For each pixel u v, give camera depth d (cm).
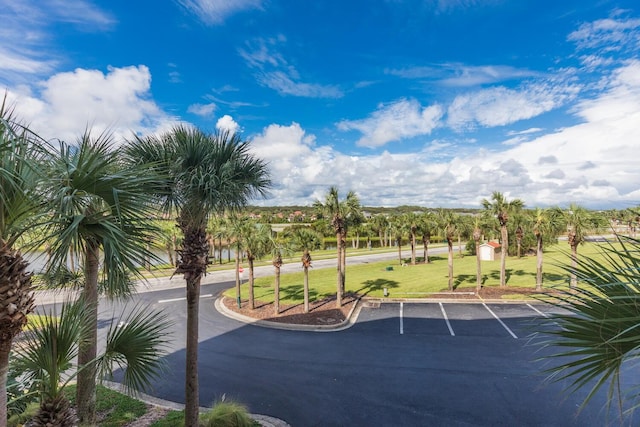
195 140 698
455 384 1045
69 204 364
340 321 1759
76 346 581
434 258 4869
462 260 4456
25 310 328
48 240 356
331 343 1452
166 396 1002
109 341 593
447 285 2605
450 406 917
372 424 842
